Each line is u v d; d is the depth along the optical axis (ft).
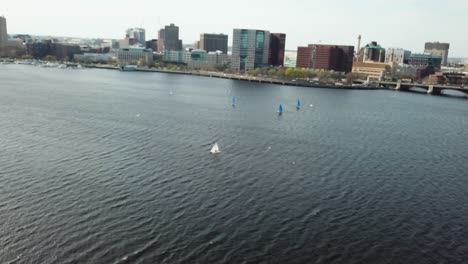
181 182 330.13
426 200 321.52
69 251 225.15
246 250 234.99
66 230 245.45
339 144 498.69
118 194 299.17
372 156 448.65
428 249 247.29
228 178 345.51
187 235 246.88
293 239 249.75
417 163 430.61
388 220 281.74
